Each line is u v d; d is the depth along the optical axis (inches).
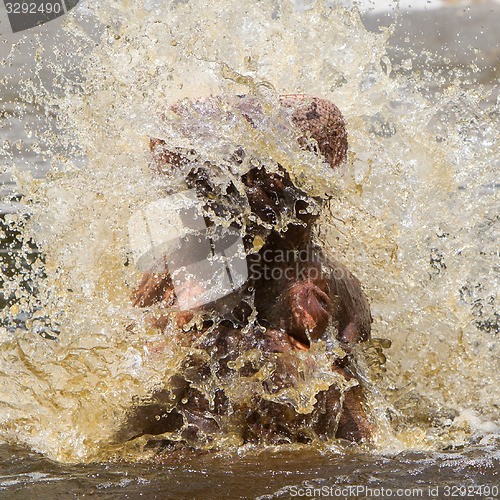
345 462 327.6
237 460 333.4
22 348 416.5
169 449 350.9
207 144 365.1
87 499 290.0
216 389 364.5
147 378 365.7
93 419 361.1
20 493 296.7
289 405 362.6
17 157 812.0
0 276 579.8
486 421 403.2
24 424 366.6
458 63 1178.0
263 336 376.2
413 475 309.0
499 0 1451.8
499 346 480.4
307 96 397.7
